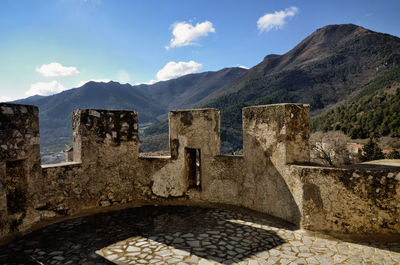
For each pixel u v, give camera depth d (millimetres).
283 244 3387
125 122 5320
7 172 4035
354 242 3383
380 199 3334
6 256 3164
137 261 2967
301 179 3814
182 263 2900
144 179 5410
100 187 5062
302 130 4285
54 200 4453
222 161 4992
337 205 3559
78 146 4941
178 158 5277
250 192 4672
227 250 3230
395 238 3281
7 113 3713
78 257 3102
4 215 3615
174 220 4387
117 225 4195
